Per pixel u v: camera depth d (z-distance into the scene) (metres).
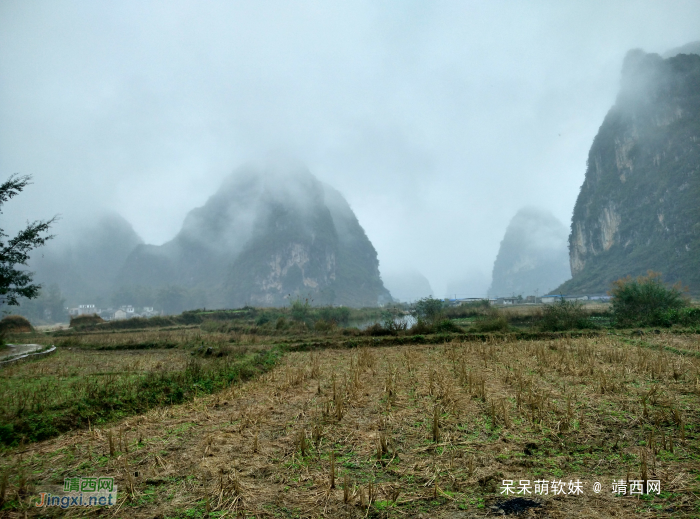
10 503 3.58
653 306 17.30
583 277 105.81
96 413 6.31
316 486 3.72
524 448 4.45
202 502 3.53
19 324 30.69
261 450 4.59
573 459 4.18
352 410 5.97
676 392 6.36
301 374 8.71
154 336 19.75
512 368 8.61
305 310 31.39
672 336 13.31
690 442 4.46
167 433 5.33
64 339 18.88
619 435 4.73
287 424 5.46
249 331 22.08
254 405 6.52
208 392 7.78
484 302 33.94
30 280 15.48
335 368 9.88
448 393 6.37
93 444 5.04
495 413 5.52
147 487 3.83
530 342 13.21
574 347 11.47
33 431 5.50
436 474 3.88
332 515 3.27
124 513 3.40
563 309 17.05
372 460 4.24
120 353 14.56
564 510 3.27
